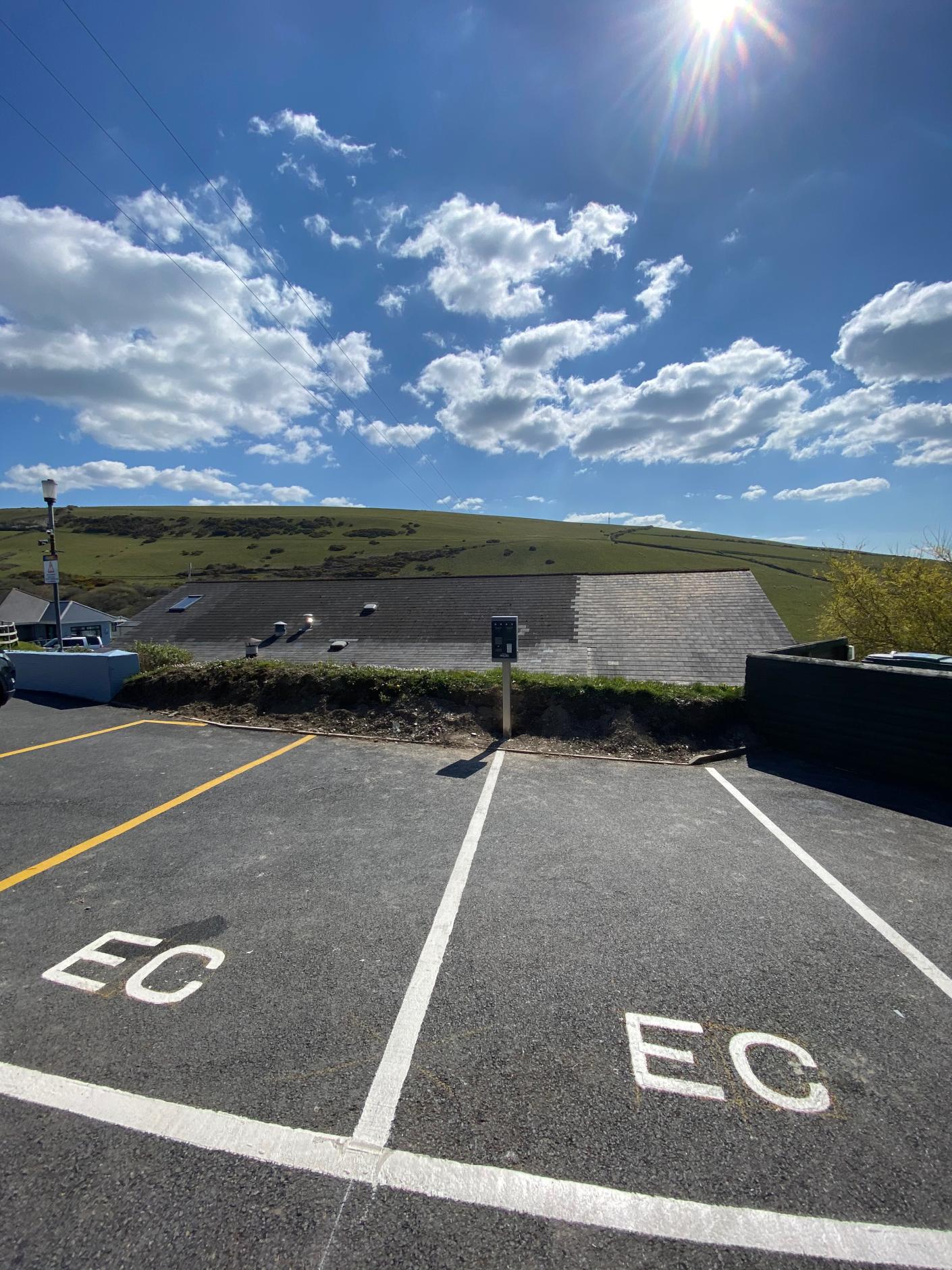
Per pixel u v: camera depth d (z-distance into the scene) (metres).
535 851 4.12
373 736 7.27
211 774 5.73
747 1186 1.78
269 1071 2.17
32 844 4.12
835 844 4.34
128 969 2.76
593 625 15.95
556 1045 2.33
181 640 18.44
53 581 12.05
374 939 3.03
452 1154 1.86
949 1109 2.07
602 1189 1.77
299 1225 1.65
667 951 2.97
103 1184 1.75
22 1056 2.22
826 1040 2.39
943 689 5.53
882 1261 1.59
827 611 16.94
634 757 6.71
